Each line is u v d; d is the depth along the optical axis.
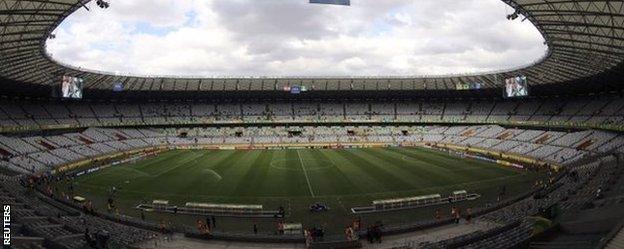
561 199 39.88
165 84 112.81
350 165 73.94
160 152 96.62
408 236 35.62
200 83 115.94
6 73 70.81
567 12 49.09
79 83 82.31
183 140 111.38
